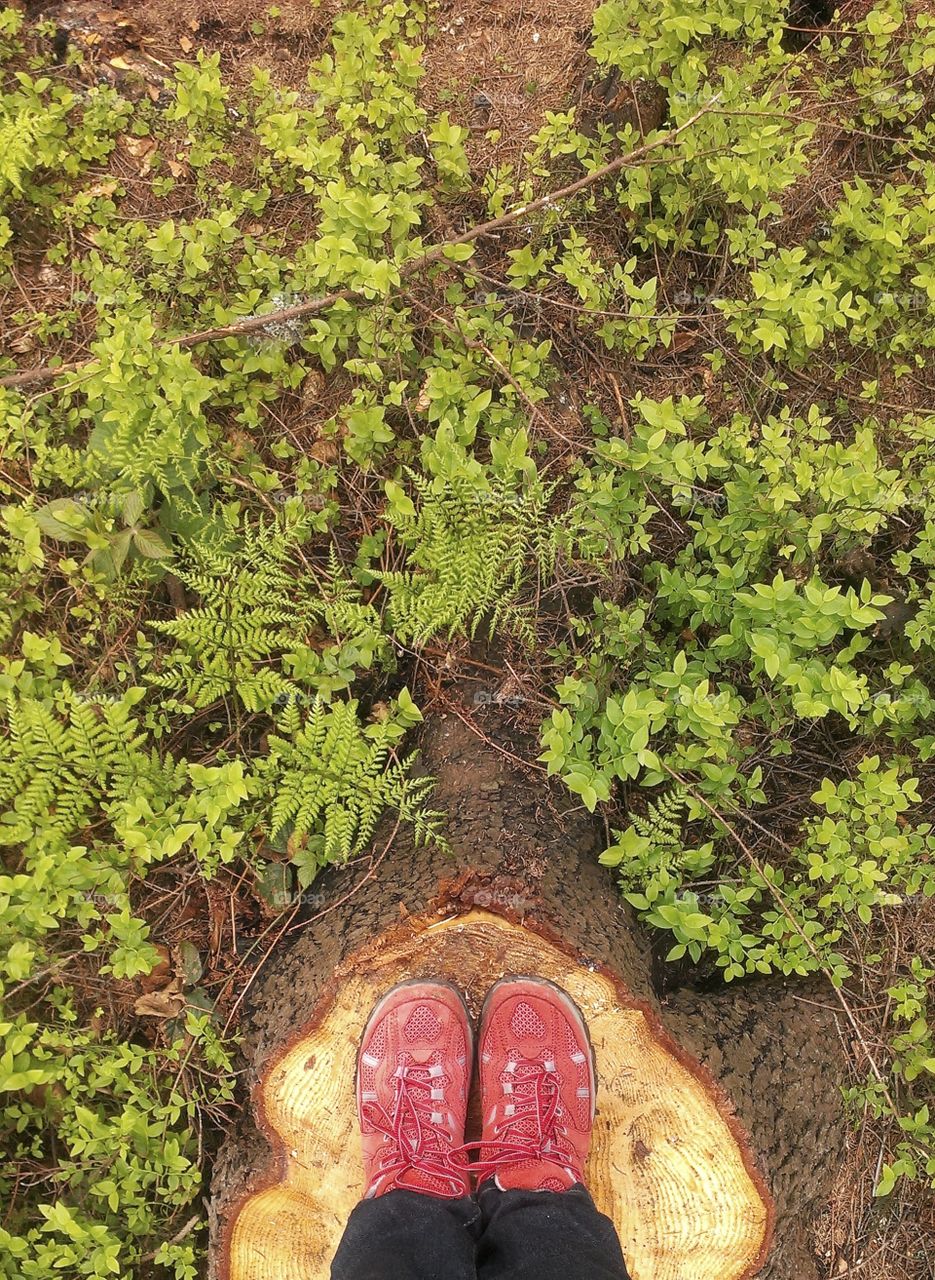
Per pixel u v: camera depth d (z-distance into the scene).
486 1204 0.85
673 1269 0.91
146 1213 0.92
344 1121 0.91
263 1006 0.95
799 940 0.96
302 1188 0.91
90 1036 0.93
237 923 1.01
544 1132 0.85
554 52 1.18
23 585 0.98
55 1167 0.95
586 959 0.89
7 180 1.05
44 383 1.03
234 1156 0.93
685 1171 0.90
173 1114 0.93
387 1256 0.76
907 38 1.15
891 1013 1.04
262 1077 0.90
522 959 0.91
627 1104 0.91
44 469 0.99
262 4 1.17
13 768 0.91
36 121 1.03
